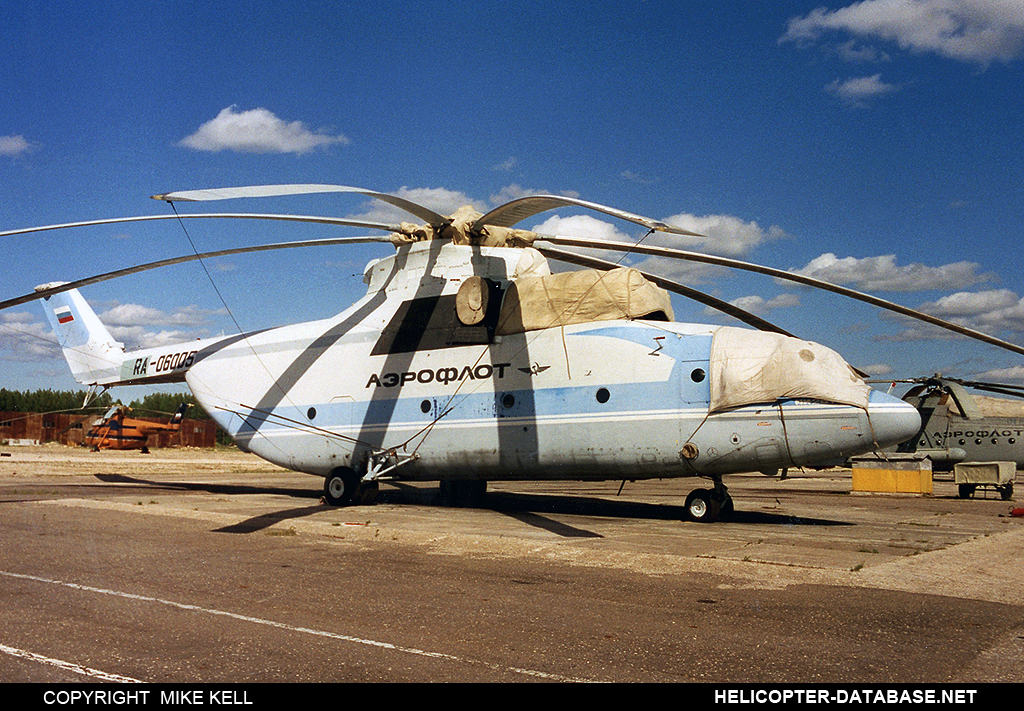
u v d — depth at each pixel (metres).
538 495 22.95
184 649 5.79
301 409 19.02
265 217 13.98
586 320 15.98
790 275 15.16
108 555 10.06
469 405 16.75
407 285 18.12
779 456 14.10
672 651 5.84
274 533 12.35
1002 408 31.47
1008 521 15.92
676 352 14.96
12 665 5.38
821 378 14.11
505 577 8.76
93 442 59.28
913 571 9.22
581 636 6.25
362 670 5.34
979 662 5.63
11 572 8.80
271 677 5.17
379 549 10.80
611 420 15.23
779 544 11.47
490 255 17.16
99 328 25.05
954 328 14.88
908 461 24.69
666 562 9.74
